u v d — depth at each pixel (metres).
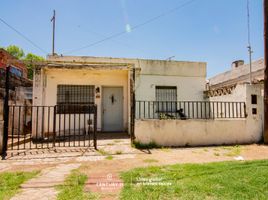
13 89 10.15
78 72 9.34
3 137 5.46
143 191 2.76
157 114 9.71
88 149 5.92
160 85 9.88
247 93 7.27
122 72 9.48
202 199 2.50
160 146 6.44
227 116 8.18
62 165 4.27
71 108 9.17
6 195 2.68
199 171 3.64
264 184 2.96
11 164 4.37
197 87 10.24
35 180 3.28
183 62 10.23
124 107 9.78
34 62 7.66
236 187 2.84
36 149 5.94
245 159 4.80
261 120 7.37
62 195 2.65
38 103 7.79
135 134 6.32
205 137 6.82
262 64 13.29
